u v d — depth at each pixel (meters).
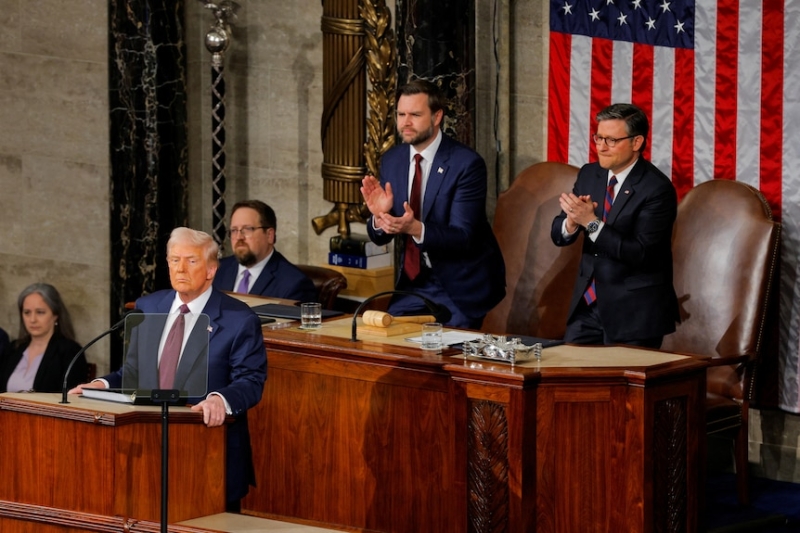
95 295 36.09
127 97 33.22
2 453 17.39
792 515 26.48
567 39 30.78
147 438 17.05
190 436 17.44
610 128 24.34
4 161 36.75
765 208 26.55
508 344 20.61
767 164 28.39
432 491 21.50
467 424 20.52
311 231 35.69
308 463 23.00
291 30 35.34
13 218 36.91
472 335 22.81
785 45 28.02
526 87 32.19
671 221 24.48
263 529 17.05
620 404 20.12
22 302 29.89
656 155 29.88
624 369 20.02
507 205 30.11
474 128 31.14
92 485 16.88
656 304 24.48
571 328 25.52
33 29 35.78
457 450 20.70
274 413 23.30
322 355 22.48
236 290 29.09
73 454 16.95
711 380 26.42
